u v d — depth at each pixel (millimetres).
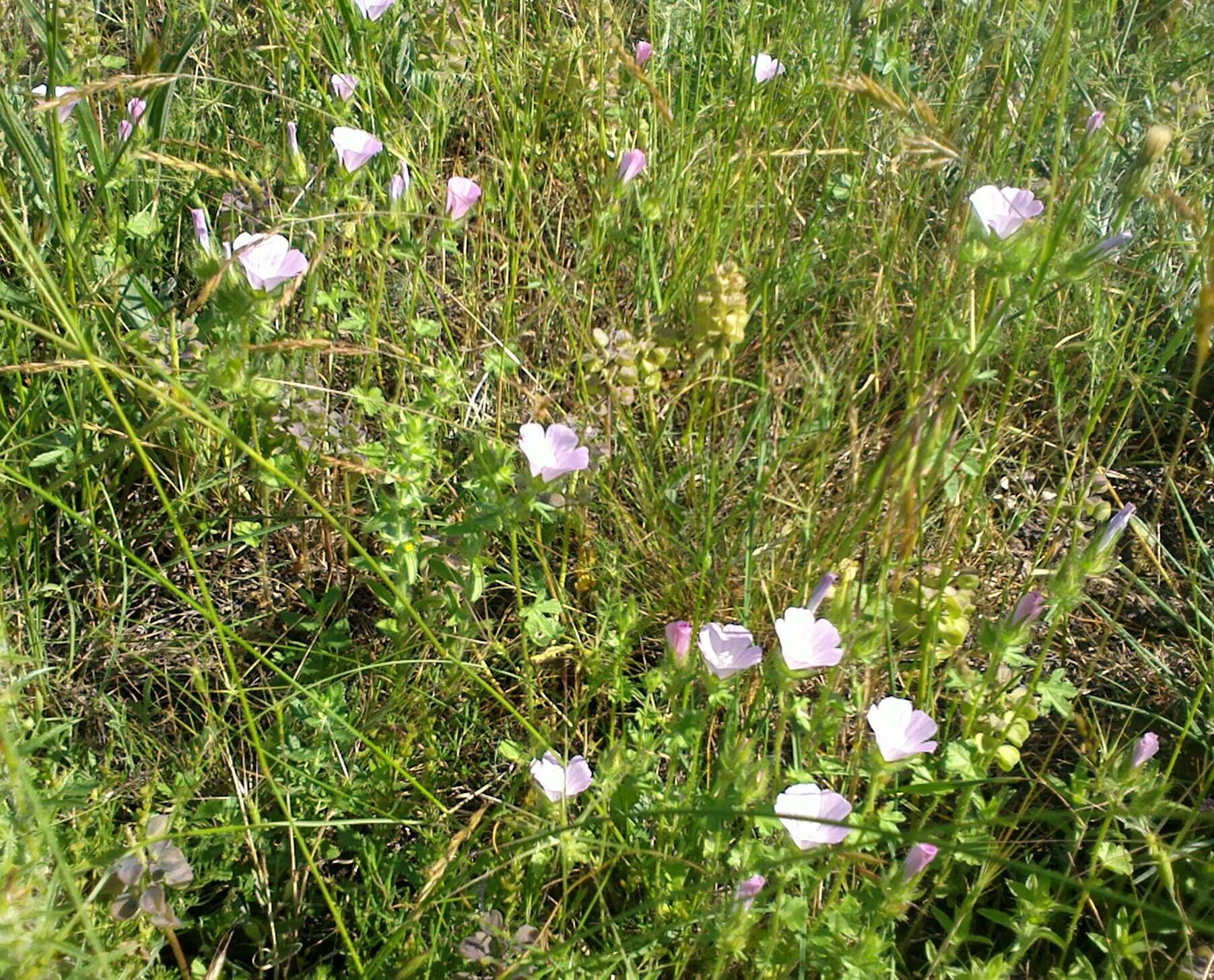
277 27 845
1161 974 535
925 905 521
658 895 499
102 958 368
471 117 904
